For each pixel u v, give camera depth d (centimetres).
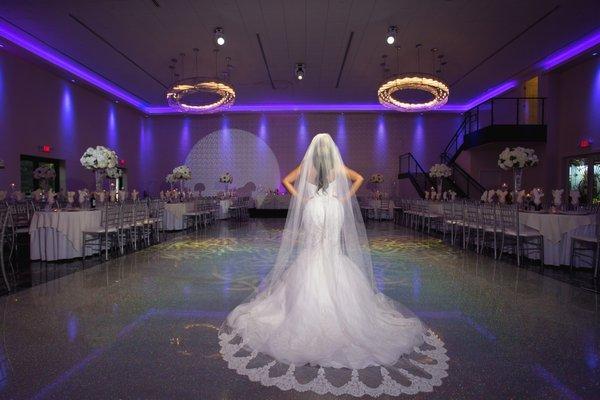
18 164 985
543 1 734
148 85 1303
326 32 868
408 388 215
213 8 754
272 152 1716
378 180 1609
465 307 366
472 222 731
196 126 1728
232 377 227
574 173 1128
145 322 321
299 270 289
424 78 890
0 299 388
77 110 1222
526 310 357
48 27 844
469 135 1321
